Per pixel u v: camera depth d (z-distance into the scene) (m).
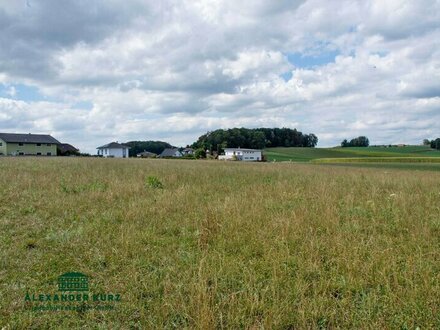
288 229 5.95
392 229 6.37
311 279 4.28
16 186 10.70
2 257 4.79
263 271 4.50
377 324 3.22
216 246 5.42
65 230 6.09
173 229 6.39
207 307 3.32
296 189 11.16
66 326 3.28
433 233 6.04
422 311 3.41
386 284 3.91
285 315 3.38
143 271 4.49
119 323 3.35
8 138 80.12
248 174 18.05
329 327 3.29
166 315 3.43
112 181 12.37
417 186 12.72
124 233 5.91
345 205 8.55
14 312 3.49
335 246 5.16
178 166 26.30
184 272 4.38
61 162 27.67
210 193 10.49
